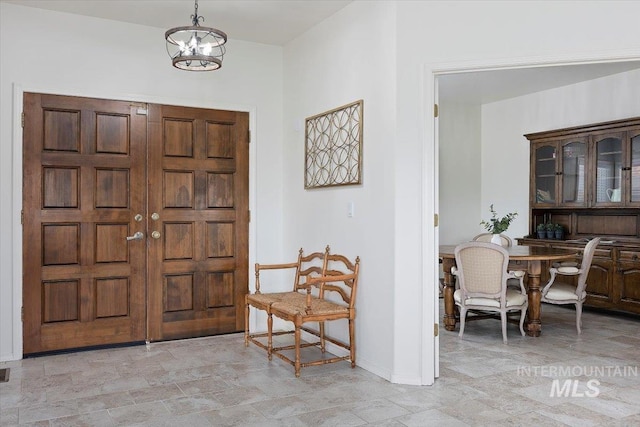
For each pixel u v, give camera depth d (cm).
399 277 347
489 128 767
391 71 353
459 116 764
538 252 502
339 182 412
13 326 400
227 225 482
